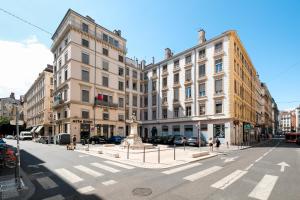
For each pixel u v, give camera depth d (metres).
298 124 136.12
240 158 15.34
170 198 6.23
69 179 8.58
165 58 44.34
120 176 9.05
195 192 6.80
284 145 32.34
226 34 32.28
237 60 34.56
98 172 9.88
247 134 40.22
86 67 35.31
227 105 31.14
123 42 43.41
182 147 26.48
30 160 13.66
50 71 52.44
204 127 33.97
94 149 20.20
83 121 33.62
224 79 31.95
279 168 11.09
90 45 36.44
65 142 29.34
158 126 43.34
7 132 65.88
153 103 45.53
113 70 40.34
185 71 38.53
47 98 51.00
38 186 7.66
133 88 47.12
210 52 34.47
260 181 8.24
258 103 60.69
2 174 9.62
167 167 11.17
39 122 54.84
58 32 39.12
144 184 7.73
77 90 33.53
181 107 38.59
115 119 39.56
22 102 84.81
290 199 6.21
